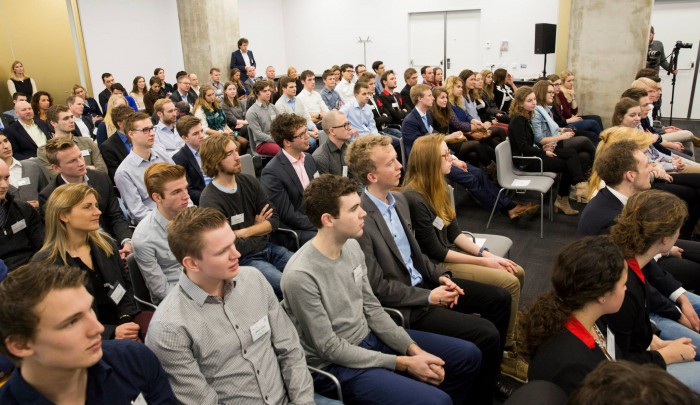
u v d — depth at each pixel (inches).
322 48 450.3
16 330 38.9
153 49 363.3
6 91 282.4
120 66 341.7
